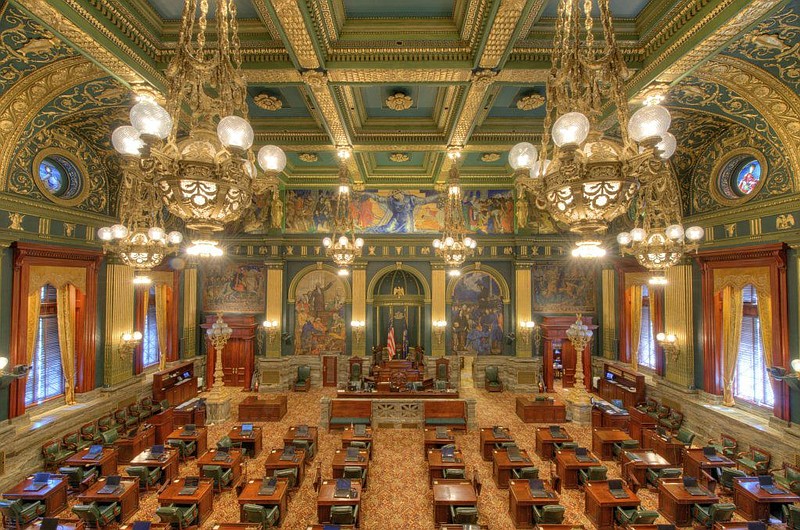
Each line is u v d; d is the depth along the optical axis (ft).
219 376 52.31
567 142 12.07
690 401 43.96
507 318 66.64
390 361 65.36
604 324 64.85
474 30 25.07
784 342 34.60
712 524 27.68
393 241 65.92
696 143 41.37
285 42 24.59
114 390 46.42
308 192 66.08
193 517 28.55
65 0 19.65
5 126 31.32
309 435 39.73
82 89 30.12
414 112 39.86
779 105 29.55
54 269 39.75
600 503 28.50
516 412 53.98
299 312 66.64
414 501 32.50
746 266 38.60
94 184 43.50
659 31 24.49
